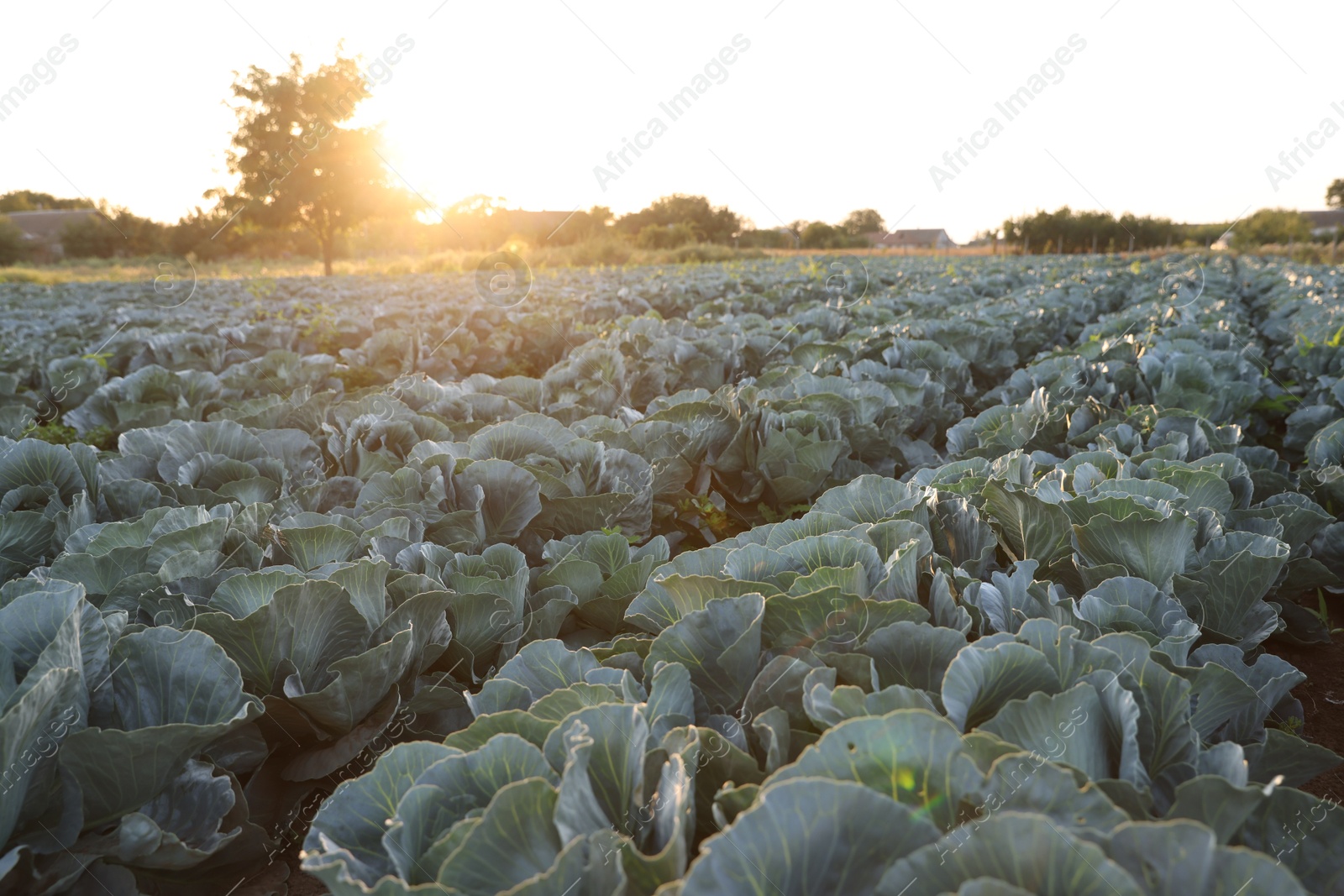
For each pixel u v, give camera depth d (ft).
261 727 8.87
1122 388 21.07
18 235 170.09
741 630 7.77
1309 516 12.19
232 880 8.18
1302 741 6.70
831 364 24.68
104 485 12.72
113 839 7.04
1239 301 53.36
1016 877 4.30
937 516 10.94
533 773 6.00
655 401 20.08
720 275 73.92
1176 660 7.84
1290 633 13.07
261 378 27.32
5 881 6.70
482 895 5.26
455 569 10.73
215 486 13.96
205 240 135.23
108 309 51.29
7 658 7.23
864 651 7.29
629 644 8.75
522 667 8.11
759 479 16.56
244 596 8.95
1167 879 4.49
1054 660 6.65
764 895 4.53
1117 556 9.89
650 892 5.26
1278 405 23.12
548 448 14.58
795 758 6.60
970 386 25.26
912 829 4.56
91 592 9.75
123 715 7.77
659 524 16.28
